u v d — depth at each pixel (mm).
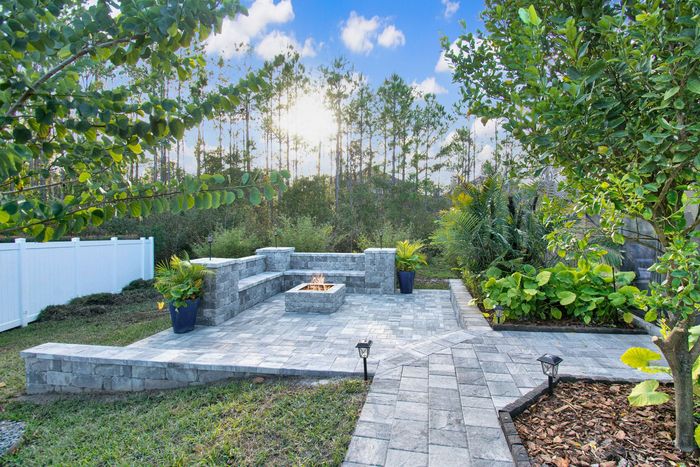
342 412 2887
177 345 4965
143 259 10305
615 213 1877
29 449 2832
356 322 6117
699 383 2451
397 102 20281
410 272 8625
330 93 19547
